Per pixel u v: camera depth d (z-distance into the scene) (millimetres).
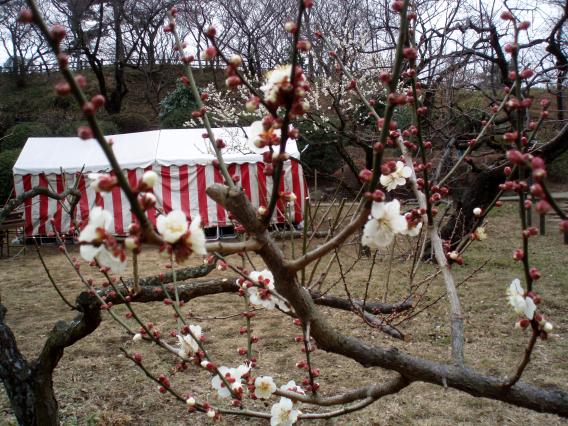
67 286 7297
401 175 1630
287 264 1120
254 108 908
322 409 3627
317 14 10375
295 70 891
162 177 10266
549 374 4027
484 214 1685
